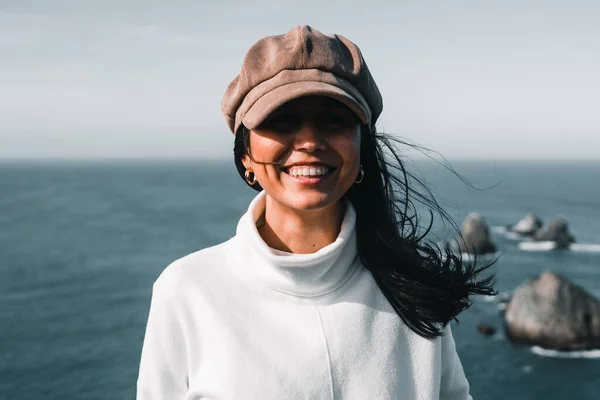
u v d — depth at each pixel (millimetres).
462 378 2152
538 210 101062
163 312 1871
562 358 25328
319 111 1592
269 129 1606
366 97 1684
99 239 70625
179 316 1855
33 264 54938
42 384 26047
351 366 1780
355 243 1883
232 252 1913
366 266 1910
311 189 1623
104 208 107875
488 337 27734
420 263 1928
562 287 26672
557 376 23828
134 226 82750
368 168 1943
